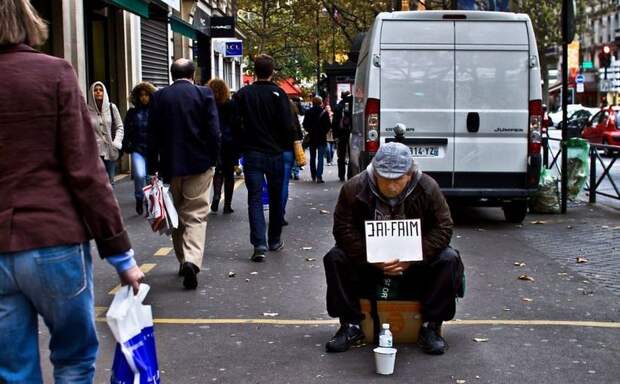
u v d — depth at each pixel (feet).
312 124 57.00
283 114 27.58
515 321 19.99
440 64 34.58
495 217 38.93
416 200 17.07
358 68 42.65
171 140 23.35
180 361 16.99
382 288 17.61
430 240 17.01
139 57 66.64
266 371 16.34
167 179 23.79
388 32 34.58
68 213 10.03
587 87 226.79
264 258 27.86
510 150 34.81
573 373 16.22
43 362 16.88
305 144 57.52
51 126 9.96
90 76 57.82
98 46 61.11
